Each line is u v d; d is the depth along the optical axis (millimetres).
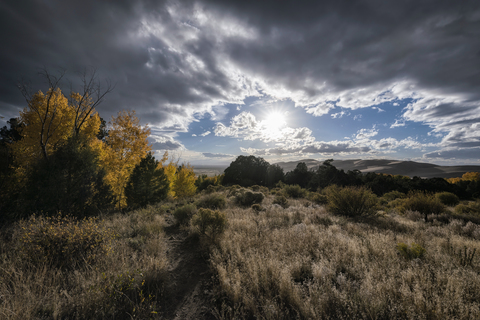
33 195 6762
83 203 7820
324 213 9609
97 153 9320
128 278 3010
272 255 3898
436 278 2924
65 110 12117
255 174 43219
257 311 2555
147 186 13445
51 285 2957
